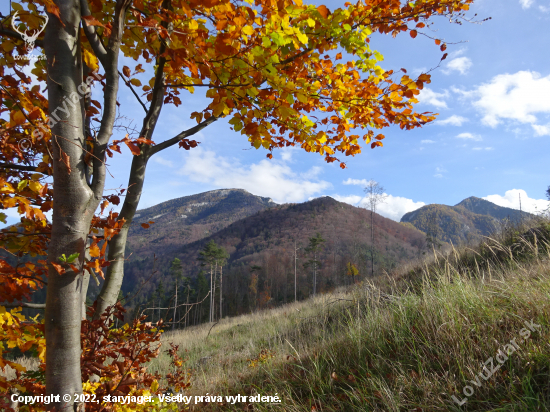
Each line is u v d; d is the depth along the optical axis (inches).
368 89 91.4
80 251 44.3
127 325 73.0
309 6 72.8
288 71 87.2
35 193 58.1
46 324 43.0
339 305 193.5
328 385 95.2
